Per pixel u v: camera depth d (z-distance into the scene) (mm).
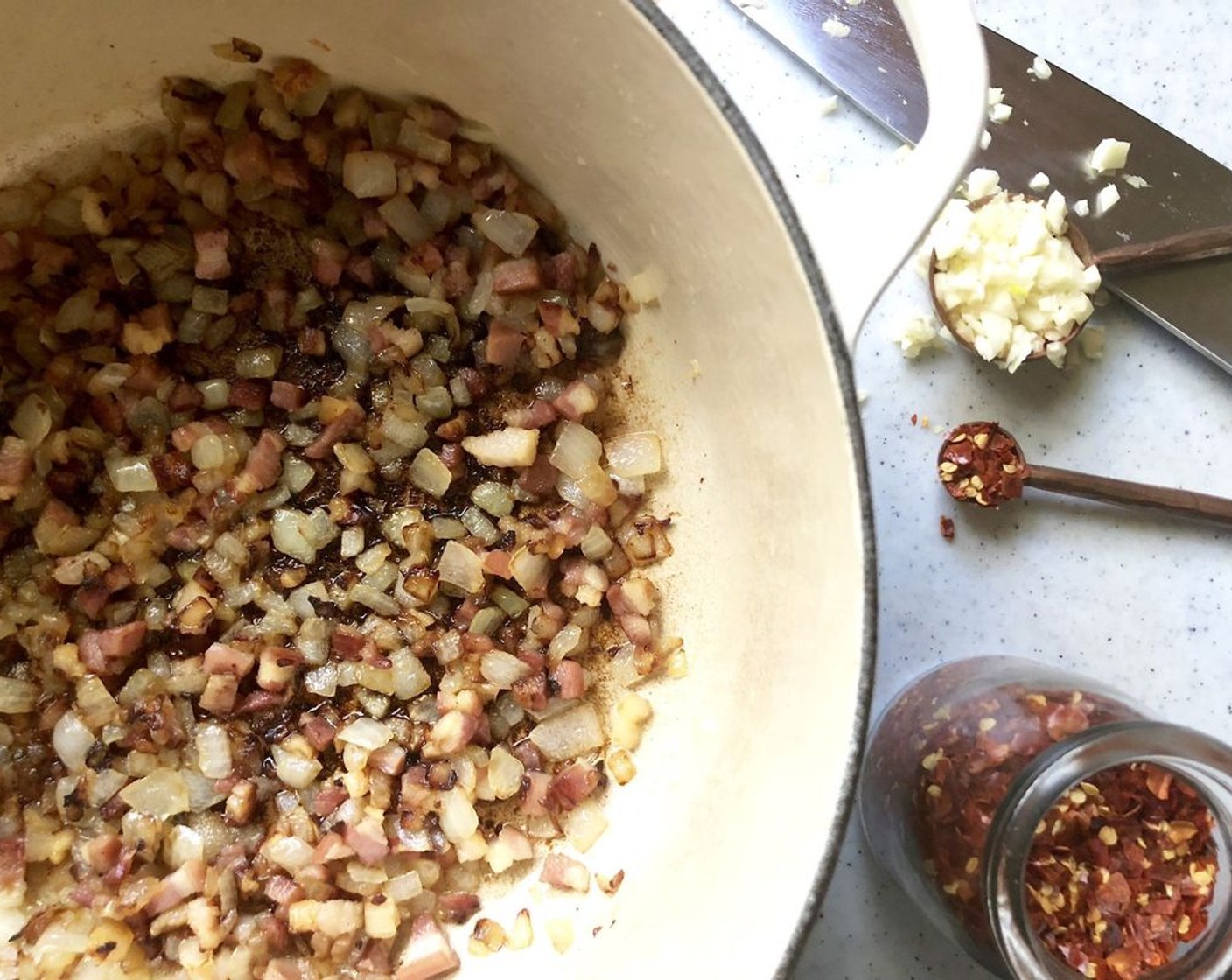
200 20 234
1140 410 291
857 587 194
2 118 244
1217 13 289
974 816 253
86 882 261
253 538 268
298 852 262
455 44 227
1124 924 263
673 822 265
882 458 293
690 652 276
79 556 261
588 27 201
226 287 266
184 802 265
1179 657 290
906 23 190
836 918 289
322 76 248
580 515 273
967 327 281
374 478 271
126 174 261
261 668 265
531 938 269
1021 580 292
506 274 260
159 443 267
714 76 188
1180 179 284
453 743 263
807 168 290
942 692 277
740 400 244
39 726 266
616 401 279
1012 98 287
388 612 272
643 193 236
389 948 268
